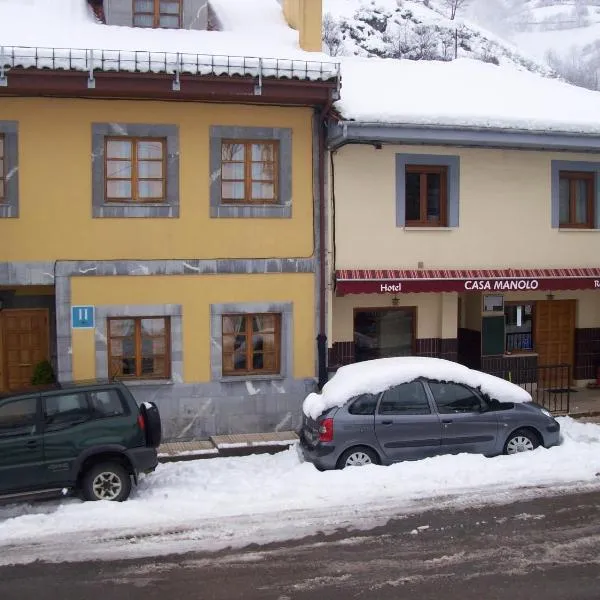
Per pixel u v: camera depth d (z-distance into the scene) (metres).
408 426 10.52
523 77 17.70
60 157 12.64
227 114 13.23
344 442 10.34
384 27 84.31
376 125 13.18
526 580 6.95
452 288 14.12
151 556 7.73
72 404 9.59
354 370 11.38
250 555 7.71
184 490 9.90
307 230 13.67
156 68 12.03
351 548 7.85
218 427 13.39
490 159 14.80
